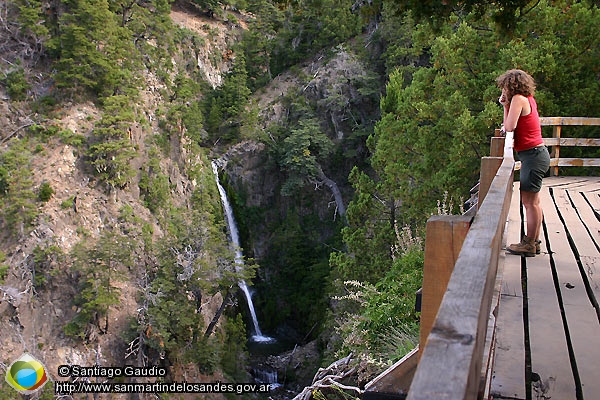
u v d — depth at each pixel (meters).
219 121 38.56
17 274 22.41
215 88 42.97
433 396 1.01
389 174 17.66
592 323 3.58
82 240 23.95
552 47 12.66
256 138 36.94
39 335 21.45
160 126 31.14
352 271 17.53
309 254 34.03
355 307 16.36
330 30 43.03
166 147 30.75
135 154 26.73
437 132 15.42
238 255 34.84
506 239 5.54
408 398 1.01
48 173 25.19
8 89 28.38
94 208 25.36
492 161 4.70
